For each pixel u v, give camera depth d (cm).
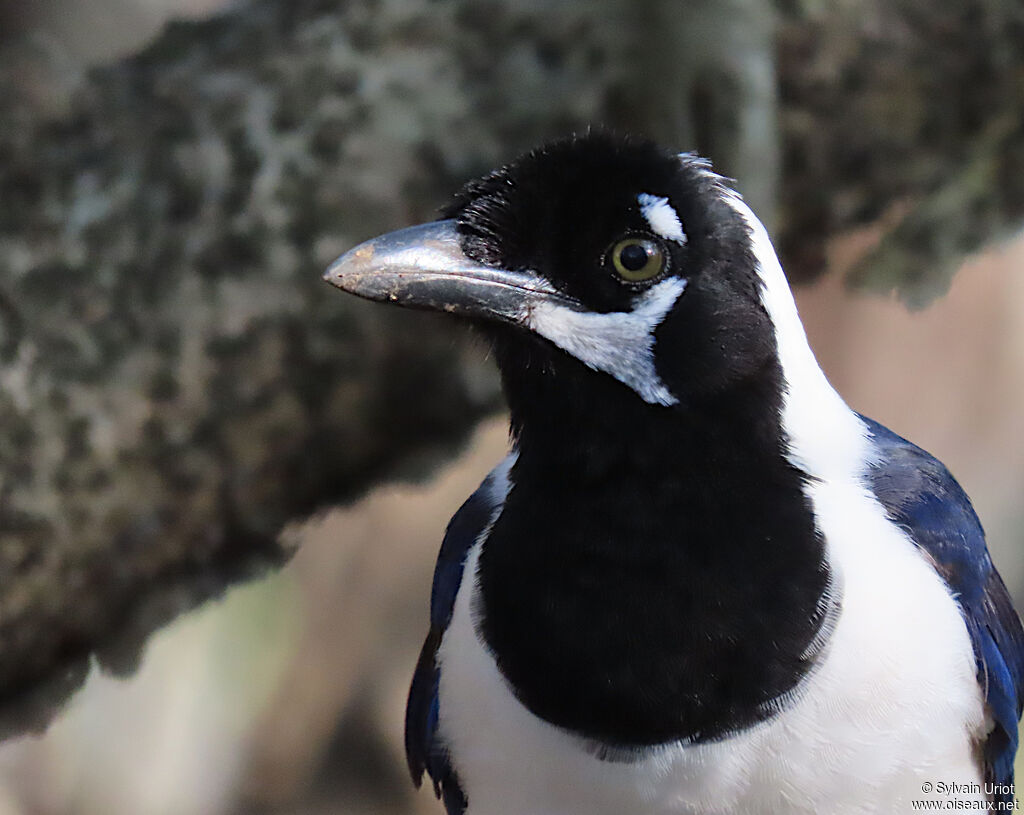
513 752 244
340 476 253
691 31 252
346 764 348
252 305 251
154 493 251
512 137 253
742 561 243
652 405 243
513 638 244
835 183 255
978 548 247
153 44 254
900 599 244
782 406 244
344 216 251
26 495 250
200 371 251
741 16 252
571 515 244
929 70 254
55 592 251
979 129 255
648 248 243
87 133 252
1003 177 256
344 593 345
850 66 254
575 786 244
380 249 245
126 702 322
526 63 253
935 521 246
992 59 254
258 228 251
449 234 245
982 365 340
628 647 243
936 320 336
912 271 258
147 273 251
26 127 251
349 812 342
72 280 250
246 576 253
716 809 244
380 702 348
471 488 346
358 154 252
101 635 252
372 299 245
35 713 252
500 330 244
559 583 244
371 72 252
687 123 253
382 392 252
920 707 244
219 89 252
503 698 244
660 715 243
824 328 336
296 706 340
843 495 245
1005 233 257
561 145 244
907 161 255
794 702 243
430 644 249
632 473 244
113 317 250
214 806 331
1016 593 357
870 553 244
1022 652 249
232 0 263
